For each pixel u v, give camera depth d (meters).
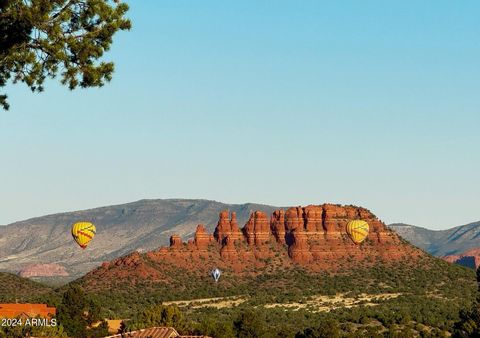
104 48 50.22
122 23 50.28
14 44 48.38
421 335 173.25
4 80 49.22
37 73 49.00
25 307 156.00
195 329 140.38
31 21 47.59
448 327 182.50
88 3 49.78
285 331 154.50
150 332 108.12
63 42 48.56
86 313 164.38
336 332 152.00
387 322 192.00
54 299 197.75
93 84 49.72
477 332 151.50
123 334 109.50
